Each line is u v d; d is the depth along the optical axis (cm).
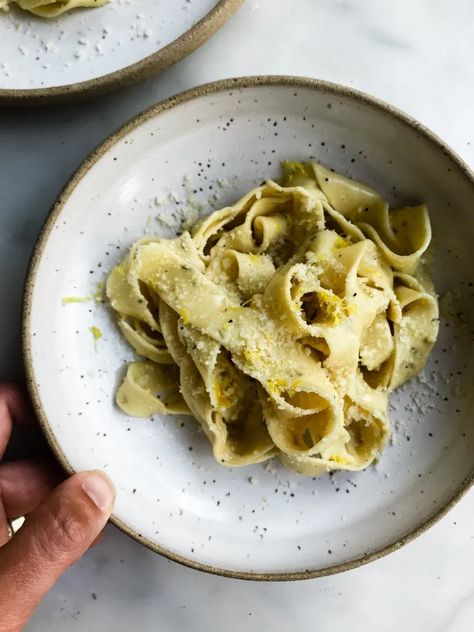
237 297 36
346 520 36
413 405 36
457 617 40
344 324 34
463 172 34
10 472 37
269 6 39
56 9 36
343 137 35
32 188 39
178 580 40
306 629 40
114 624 40
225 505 36
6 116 39
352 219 36
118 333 36
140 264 34
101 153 33
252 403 36
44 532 30
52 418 34
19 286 38
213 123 34
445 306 36
